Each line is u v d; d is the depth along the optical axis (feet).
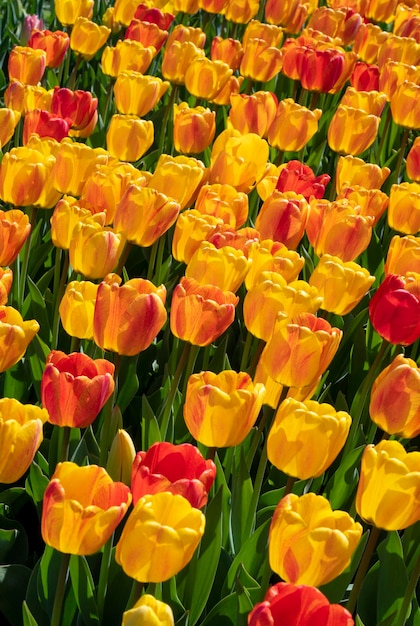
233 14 22.49
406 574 9.41
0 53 23.94
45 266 15.40
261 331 9.97
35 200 12.22
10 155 11.87
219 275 10.26
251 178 13.64
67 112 15.39
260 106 15.58
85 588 8.73
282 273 10.78
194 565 8.91
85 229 10.36
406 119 17.93
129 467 8.50
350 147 16.21
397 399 8.41
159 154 18.16
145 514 6.24
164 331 14.14
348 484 10.89
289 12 22.33
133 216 10.89
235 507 10.10
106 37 19.03
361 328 13.75
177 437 11.47
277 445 7.88
